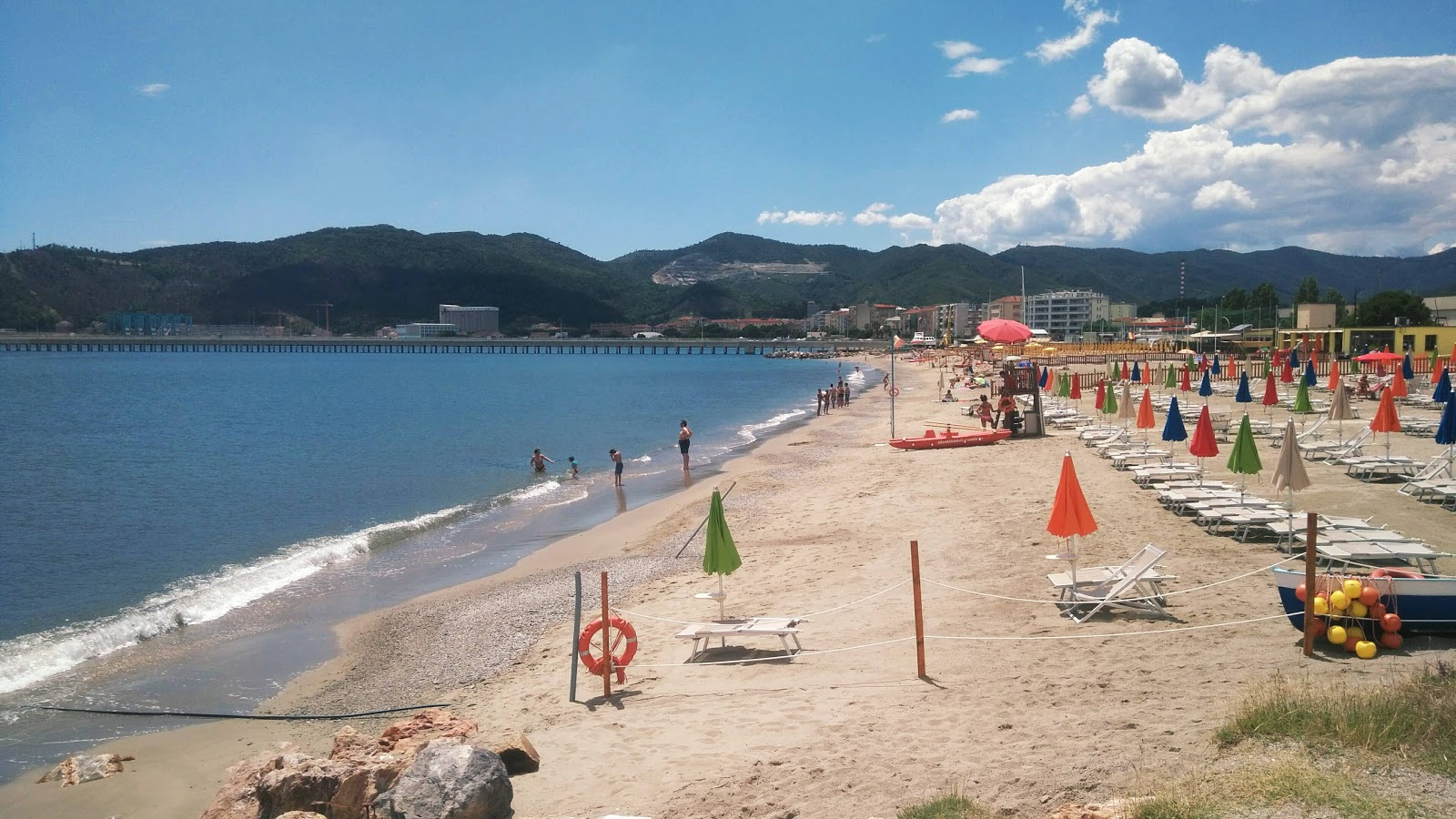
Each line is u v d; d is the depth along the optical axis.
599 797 6.91
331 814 6.86
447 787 6.25
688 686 9.63
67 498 26.66
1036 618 10.54
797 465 29.34
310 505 25.20
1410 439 23.58
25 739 10.00
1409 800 4.92
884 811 6.05
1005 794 5.96
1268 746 5.91
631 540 19.33
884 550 15.38
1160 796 5.32
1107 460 23.34
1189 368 54.03
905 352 171.62
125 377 107.06
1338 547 11.08
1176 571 11.87
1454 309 82.62
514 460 34.84
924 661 9.16
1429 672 6.84
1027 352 81.94
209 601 15.45
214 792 8.70
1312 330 67.62
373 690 11.16
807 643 10.71
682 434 28.72
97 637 13.48
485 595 15.25
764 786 6.72
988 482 21.28
